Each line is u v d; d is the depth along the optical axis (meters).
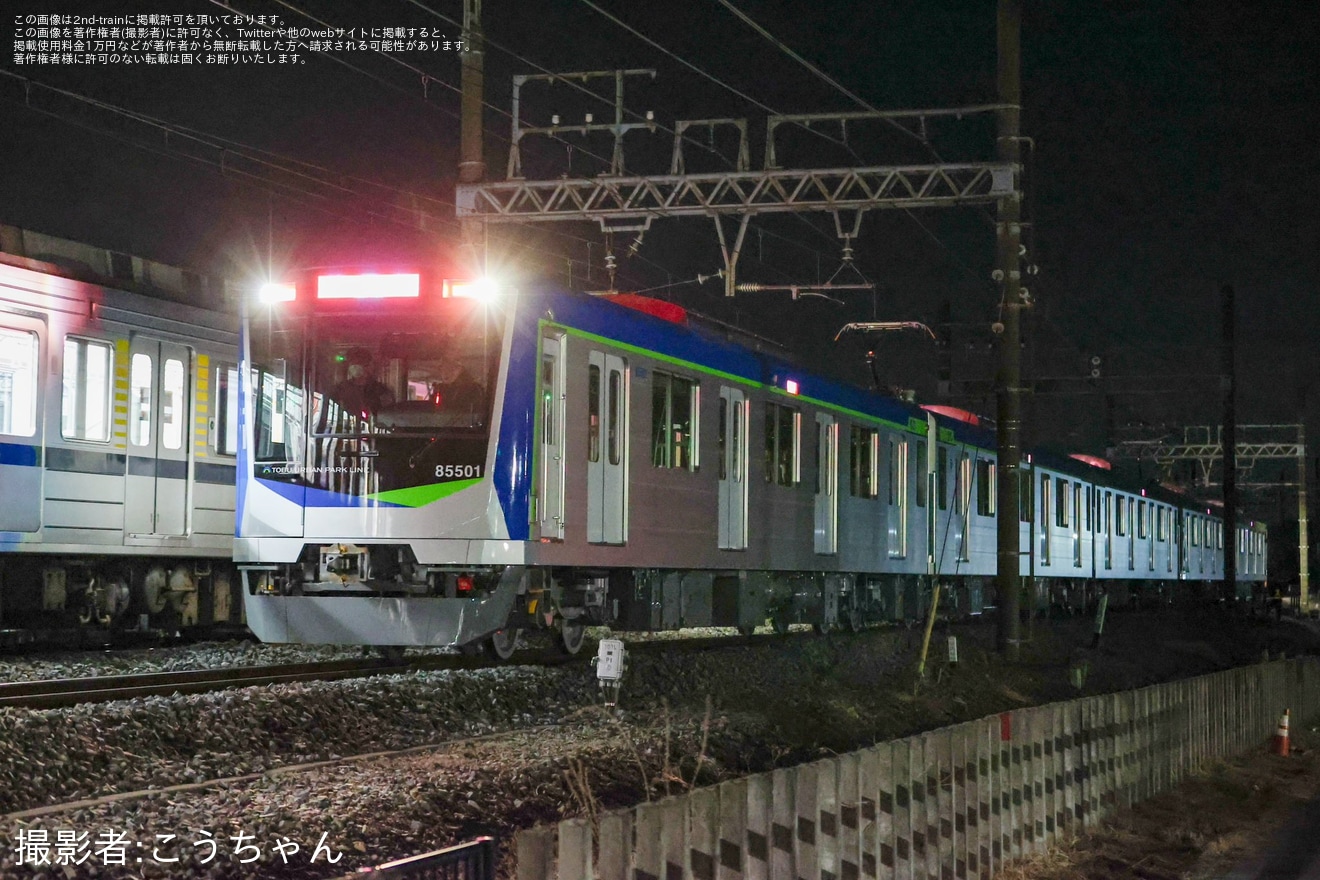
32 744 9.09
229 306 19.12
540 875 4.91
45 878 6.66
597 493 15.19
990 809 9.21
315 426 14.09
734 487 18.20
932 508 25.05
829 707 14.67
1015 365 20.12
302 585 14.23
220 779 9.23
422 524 13.72
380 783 9.16
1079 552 34.12
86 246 17.38
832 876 6.77
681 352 16.95
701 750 10.92
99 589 17.62
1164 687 13.97
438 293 13.99
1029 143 20.42
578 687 13.84
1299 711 21.25
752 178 20.70
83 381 16.58
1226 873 10.87
